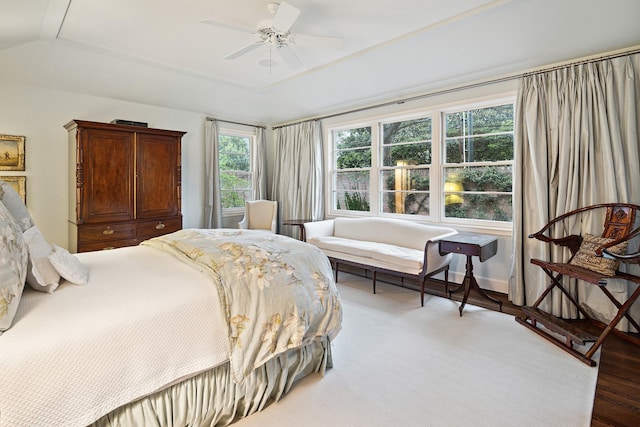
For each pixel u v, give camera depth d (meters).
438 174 4.06
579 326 2.78
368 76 4.15
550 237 3.00
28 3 2.46
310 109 5.28
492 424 1.60
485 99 3.60
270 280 1.75
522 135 3.22
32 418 1.06
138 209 3.98
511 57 3.22
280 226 5.73
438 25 3.03
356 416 1.65
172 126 4.82
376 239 4.24
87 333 1.20
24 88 3.62
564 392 1.85
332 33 3.20
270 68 4.15
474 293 3.58
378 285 3.90
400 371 2.06
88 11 2.77
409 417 1.65
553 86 3.02
